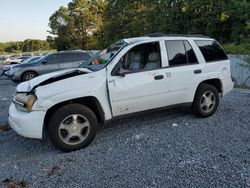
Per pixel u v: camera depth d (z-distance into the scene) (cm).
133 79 496
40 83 464
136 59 513
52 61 1446
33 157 443
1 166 415
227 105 717
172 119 599
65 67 1452
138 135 509
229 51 1405
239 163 386
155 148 450
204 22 2220
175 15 2419
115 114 489
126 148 457
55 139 442
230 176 351
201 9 2184
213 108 608
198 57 582
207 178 350
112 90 476
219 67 609
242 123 563
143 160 409
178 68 547
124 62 500
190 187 331
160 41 541
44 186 352
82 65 566
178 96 552
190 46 579
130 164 399
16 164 420
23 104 448
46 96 432
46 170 395
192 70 564
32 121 433
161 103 534
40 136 438
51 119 441
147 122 585
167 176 360
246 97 832
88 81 461
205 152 427
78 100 470
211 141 471
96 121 471
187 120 589
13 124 461
